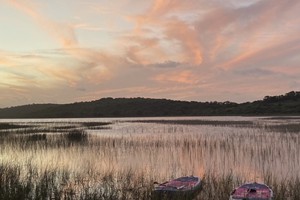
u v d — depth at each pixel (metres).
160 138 53.12
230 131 63.81
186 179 20.58
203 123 100.06
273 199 17.22
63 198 17.19
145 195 17.39
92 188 18.94
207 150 38.50
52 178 19.95
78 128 81.69
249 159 32.09
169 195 17.47
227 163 30.17
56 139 51.75
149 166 28.48
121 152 37.75
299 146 40.31
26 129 76.00
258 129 67.38
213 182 20.50
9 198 15.71
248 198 16.73
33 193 17.41
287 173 25.17
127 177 21.39
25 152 37.91
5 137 54.09
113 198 16.73
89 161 30.72
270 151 36.62
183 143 45.66
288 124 82.31
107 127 86.62
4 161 28.22
